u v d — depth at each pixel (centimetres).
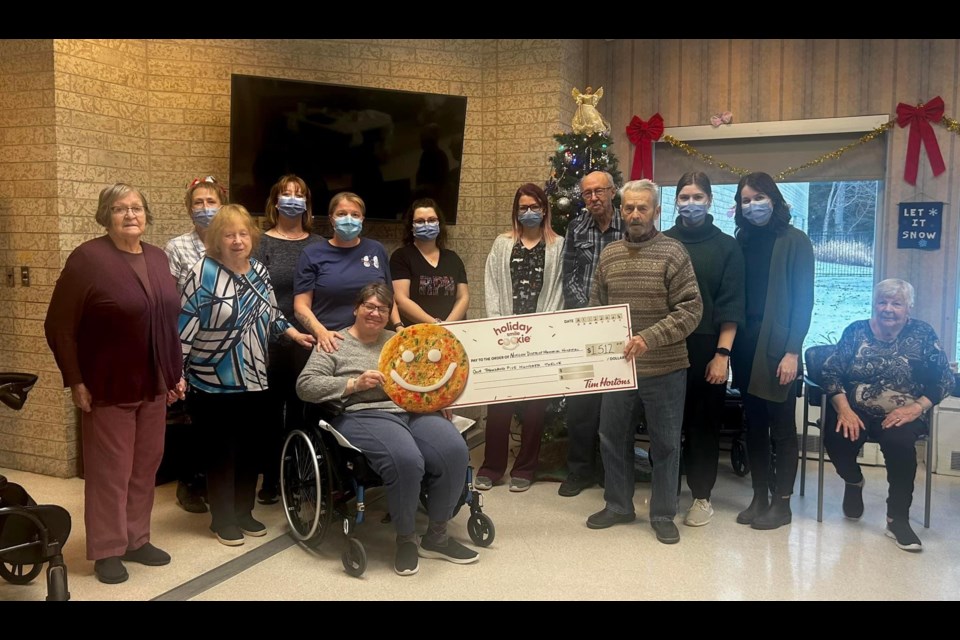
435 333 303
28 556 256
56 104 380
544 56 494
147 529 293
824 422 341
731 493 385
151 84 430
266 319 312
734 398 412
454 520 347
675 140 515
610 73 531
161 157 434
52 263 390
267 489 366
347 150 455
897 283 327
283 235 371
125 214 263
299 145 444
